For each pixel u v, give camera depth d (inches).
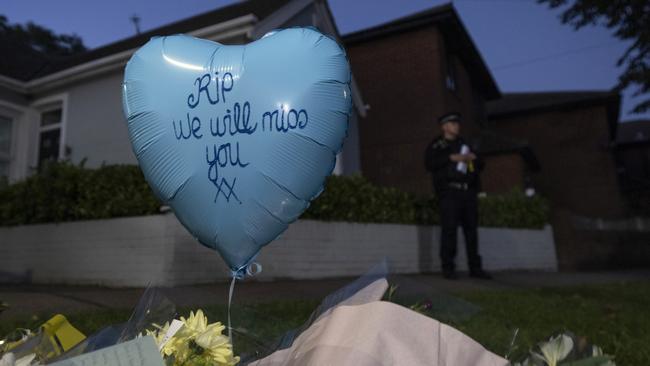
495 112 752.3
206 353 42.9
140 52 64.7
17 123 359.3
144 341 37.1
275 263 219.5
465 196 240.5
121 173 215.6
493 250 354.3
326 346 43.5
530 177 615.5
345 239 253.3
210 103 60.4
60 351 45.9
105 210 214.2
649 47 325.1
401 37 502.3
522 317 133.5
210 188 60.7
